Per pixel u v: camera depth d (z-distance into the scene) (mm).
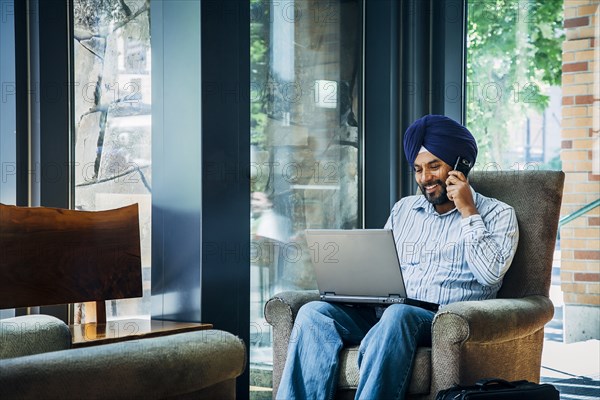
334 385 2727
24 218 2570
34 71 3225
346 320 2873
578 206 3744
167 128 3195
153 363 1911
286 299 2936
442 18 3920
